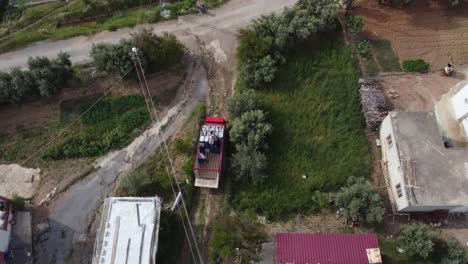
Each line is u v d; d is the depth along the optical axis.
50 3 54.12
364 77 42.03
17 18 53.12
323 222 35.66
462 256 32.47
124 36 46.31
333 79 41.84
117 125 40.50
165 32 45.94
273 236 35.00
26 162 39.03
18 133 40.47
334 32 44.41
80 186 37.81
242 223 35.16
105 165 38.72
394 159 35.34
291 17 43.81
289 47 43.09
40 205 36.94
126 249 31.39
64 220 36.34
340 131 39.19
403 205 33.75
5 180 38.06
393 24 45.31
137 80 42.69
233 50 44.81
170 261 34.31
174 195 36.81
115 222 32.41
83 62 44.44
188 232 35.44
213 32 46.12
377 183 37.06
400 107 40.38
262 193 36.38
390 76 42.25
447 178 33.59
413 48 43.78
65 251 35.19
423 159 34.25
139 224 32.28
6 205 35.06
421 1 46.81
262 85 41.50
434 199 32.84
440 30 44.91
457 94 38.88
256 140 36.66
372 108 38.97
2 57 45.38
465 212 35.16
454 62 42.94
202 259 34.41
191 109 41.44
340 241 31.94
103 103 41.69
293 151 38.28
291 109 40.31
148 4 50.03
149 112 41.22
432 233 33.06
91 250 35.19
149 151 39.28
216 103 41.62
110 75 43.09
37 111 41.47
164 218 35.12
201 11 47.50
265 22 43.25
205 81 43.03
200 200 36.91
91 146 39.53
